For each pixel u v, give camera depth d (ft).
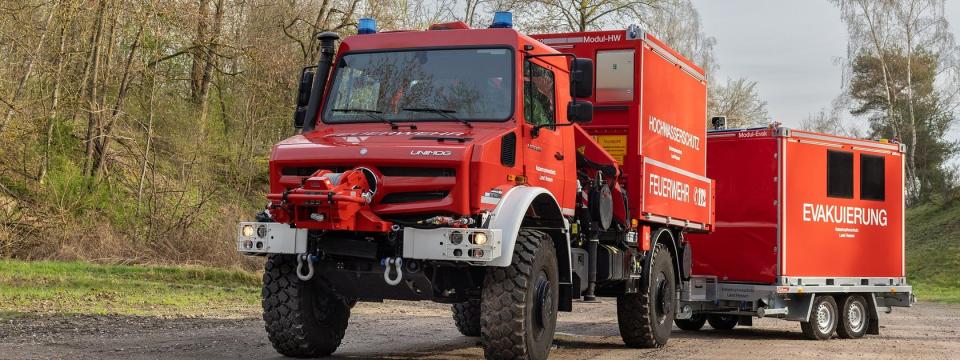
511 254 26.73
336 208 25.84
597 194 34.73
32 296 50.21
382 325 46.60
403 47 30.83
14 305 45.52
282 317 29.73
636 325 38.37
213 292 62.59
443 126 29.09
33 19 88.38
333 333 31.22
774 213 48.52
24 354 29.58
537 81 30.96
